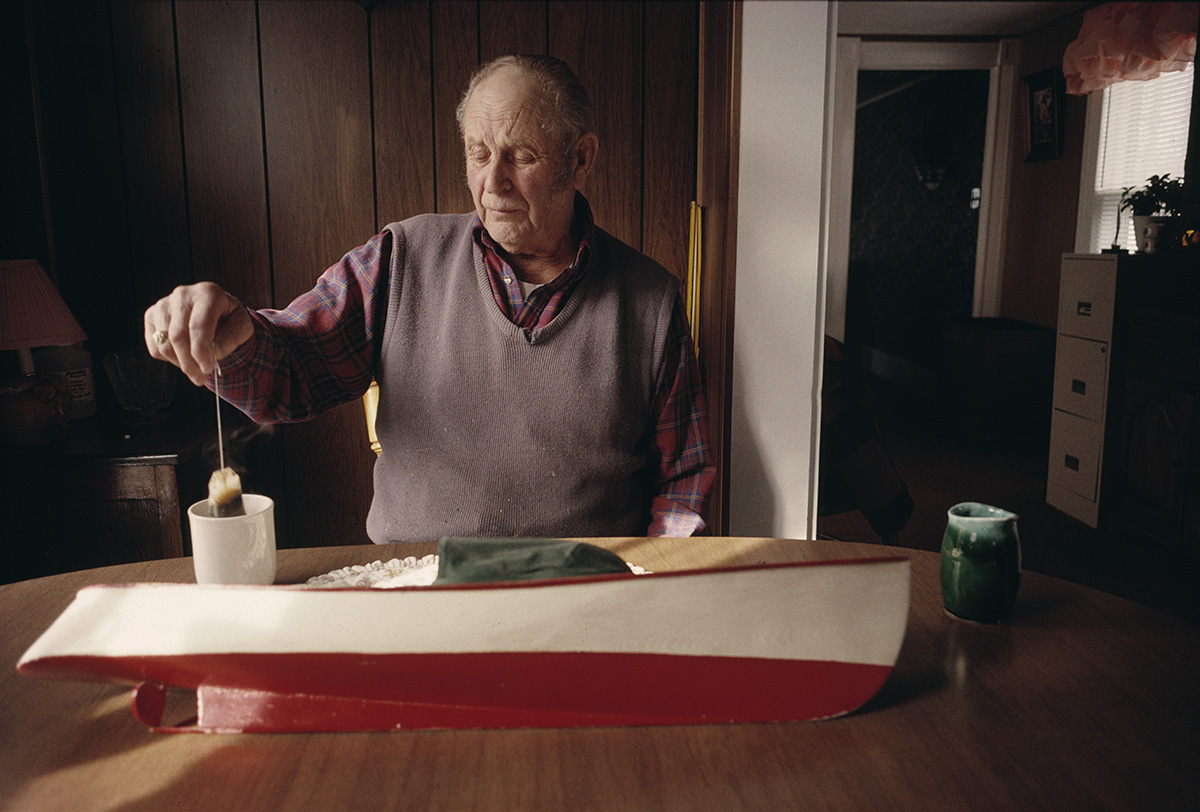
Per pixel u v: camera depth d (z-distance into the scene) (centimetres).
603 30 220
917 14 434
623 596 66
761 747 70
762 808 62
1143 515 294
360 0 210
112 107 209
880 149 652
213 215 217
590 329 131
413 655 67
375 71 216
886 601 70
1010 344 423
